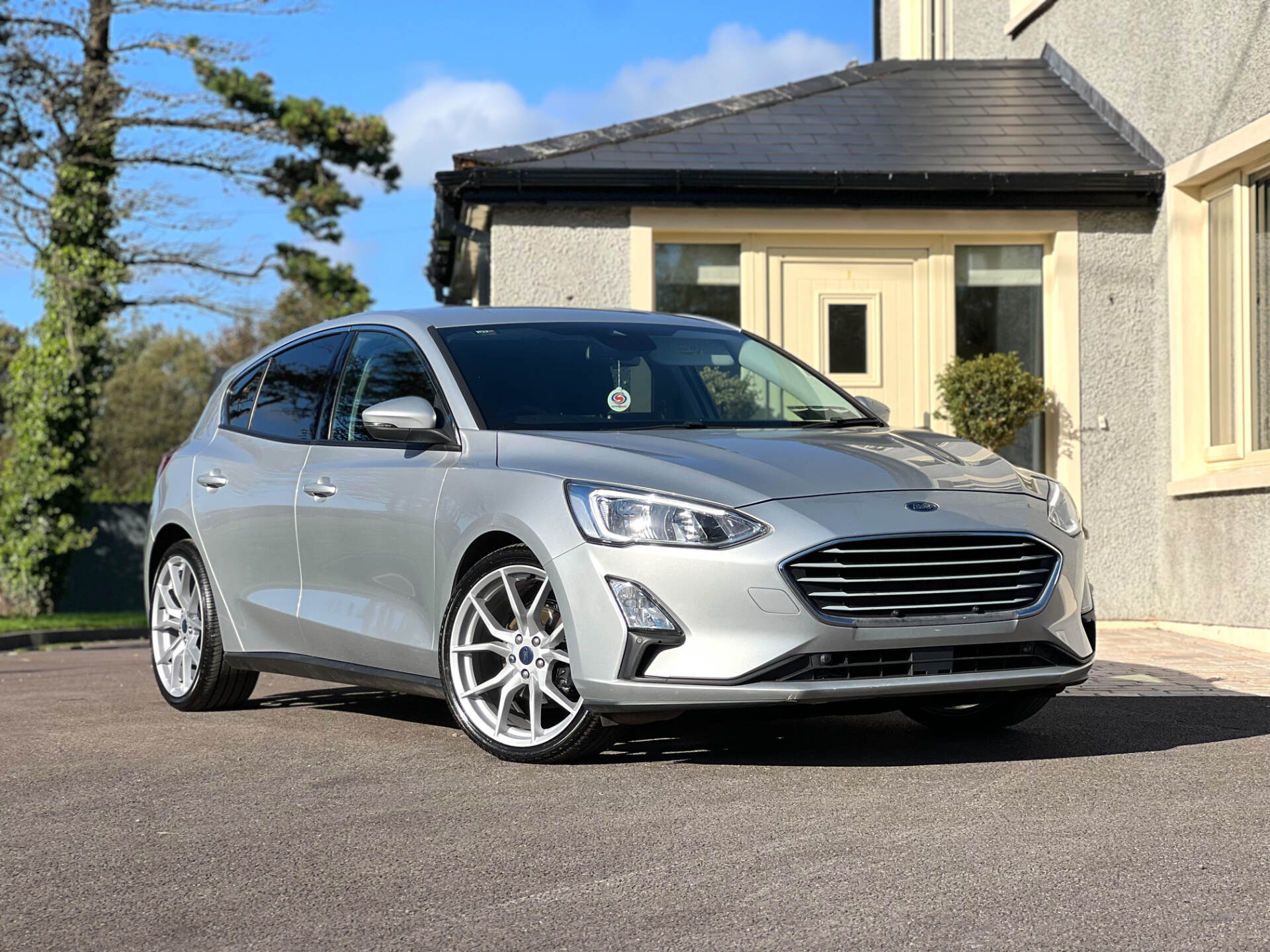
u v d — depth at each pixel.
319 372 6.36
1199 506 9.70
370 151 25.98
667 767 4.88
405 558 5.42
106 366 21.31
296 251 26.39
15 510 20.05
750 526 4.61
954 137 10.89
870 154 10.52
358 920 3.21
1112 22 11.02
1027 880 3.38
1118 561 10.41
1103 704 6.42
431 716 6.32
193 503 6.67
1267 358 9.23
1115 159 10.46
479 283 11.33
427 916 3.23
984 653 4.78
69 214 20.17
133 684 8.09
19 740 5.77
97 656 11.76
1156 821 3.96
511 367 5.69
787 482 4.78
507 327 5.98
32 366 20.22
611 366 5.80
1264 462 9.14
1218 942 2.90
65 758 5.34
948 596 4.70
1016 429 10.34
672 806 4.26
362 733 5.82
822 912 3.17
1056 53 12.23
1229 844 3.70
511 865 3.64
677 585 4.60
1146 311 10.48
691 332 6.31
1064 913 3.12
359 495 5.69
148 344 50.66
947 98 11.72
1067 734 5.55
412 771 4.93
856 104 11.62
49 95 20.06
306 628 5.91
